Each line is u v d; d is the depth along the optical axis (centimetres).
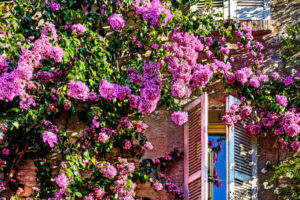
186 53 898
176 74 872
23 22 984
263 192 930
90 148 951
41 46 863
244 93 959
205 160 887
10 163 948
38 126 961
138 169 938
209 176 971
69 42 907
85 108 969
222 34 992
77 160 911
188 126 955
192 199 920
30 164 956
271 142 950
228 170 909
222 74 962
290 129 913
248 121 957
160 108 974
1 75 895
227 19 989
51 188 937
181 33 983
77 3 998
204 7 1001
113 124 943
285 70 984
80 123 973
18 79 848
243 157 938
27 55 857
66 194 884
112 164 923
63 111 973
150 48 998
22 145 955
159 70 977
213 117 1016
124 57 989
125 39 985
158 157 955
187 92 892
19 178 952
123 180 910
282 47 992
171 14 970
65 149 945
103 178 916
